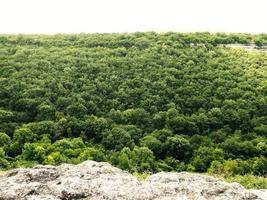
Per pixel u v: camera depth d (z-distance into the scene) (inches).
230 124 2298.2
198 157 1840.6
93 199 341.4
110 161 1792.6
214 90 2719.0
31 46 3838.6
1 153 1756.9
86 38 3981.3
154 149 1989.4
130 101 2635.3
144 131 2273.6
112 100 2613.2
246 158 1867.6
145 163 1736.0
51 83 2758.4
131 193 345.1
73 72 3006.9
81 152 1871.3
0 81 2731.3
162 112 2377.0
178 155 1984.5
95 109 2518.5
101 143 2139.5
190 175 388.8
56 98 2620.6
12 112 2415.1
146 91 2733.8
